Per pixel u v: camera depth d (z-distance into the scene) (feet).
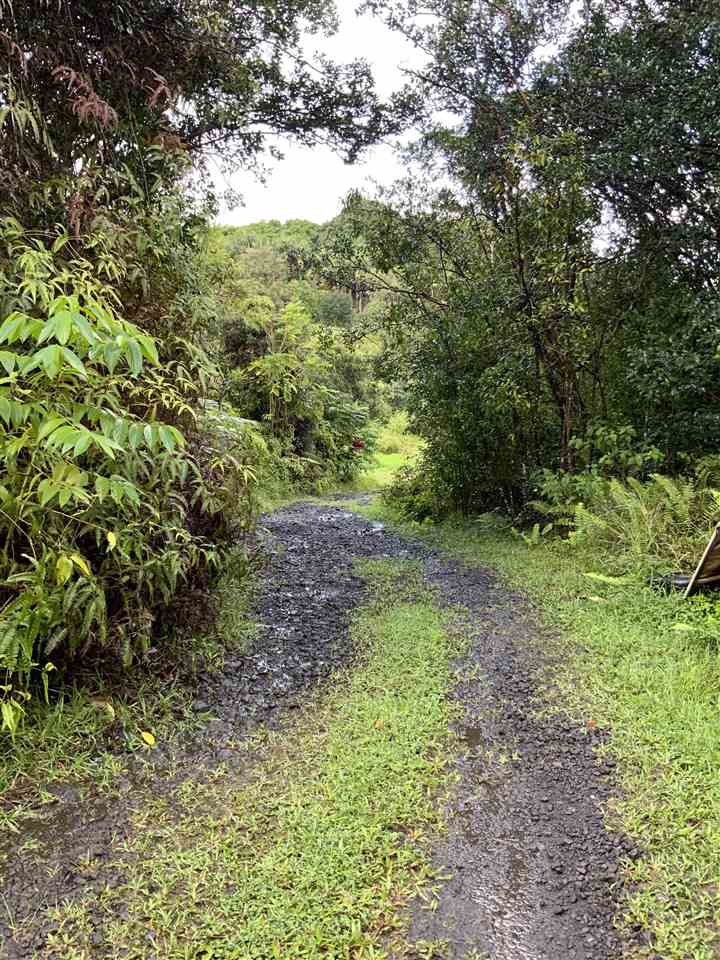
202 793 8.51
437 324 26.21
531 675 12.19
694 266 22.30
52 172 10.96
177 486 12.00
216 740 9.80
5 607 8.15
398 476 37.37
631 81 20.72
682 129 19.81
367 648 13.51
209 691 11.23
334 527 29.22
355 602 16.83
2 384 7.62
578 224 22.63
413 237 27.22
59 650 9.72
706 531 16.90
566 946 6.30
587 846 7.65
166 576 10.55
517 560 20.36
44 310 8.66
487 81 23.26
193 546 11.25
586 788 8.77
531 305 22.24
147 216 12.13
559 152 21.03
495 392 23.31
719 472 19.24
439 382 26.30
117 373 10.58
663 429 21.50
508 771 9.21
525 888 7.02
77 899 6.67
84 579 8.56
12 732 8.19
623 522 18.79
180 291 13.14
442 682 11.90
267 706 10.94
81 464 9.32
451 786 8.83
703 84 19.26
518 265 22.61
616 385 23.71
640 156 20.30
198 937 6.27
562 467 24.20
